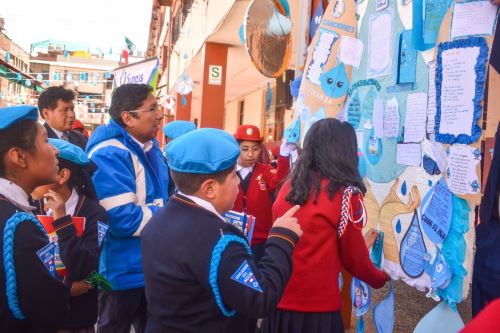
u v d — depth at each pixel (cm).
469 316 350
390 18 253
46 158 155
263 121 1262
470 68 194
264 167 399
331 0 301
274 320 201
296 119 321
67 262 191
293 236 165
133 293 258
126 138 265
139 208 251
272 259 157
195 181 154
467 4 196
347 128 204
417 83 228
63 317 152
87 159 211
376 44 266
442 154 208
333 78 296
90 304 214
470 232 192
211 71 870
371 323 375
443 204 206
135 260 255
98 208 219
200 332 147
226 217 184
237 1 583
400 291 432
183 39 1374
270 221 392
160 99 2000
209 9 811
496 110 256
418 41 222
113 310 257
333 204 194
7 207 140
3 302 135
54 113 434
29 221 142
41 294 140
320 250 194
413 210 229
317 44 306
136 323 282
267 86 1127
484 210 183
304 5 381
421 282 220
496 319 74
